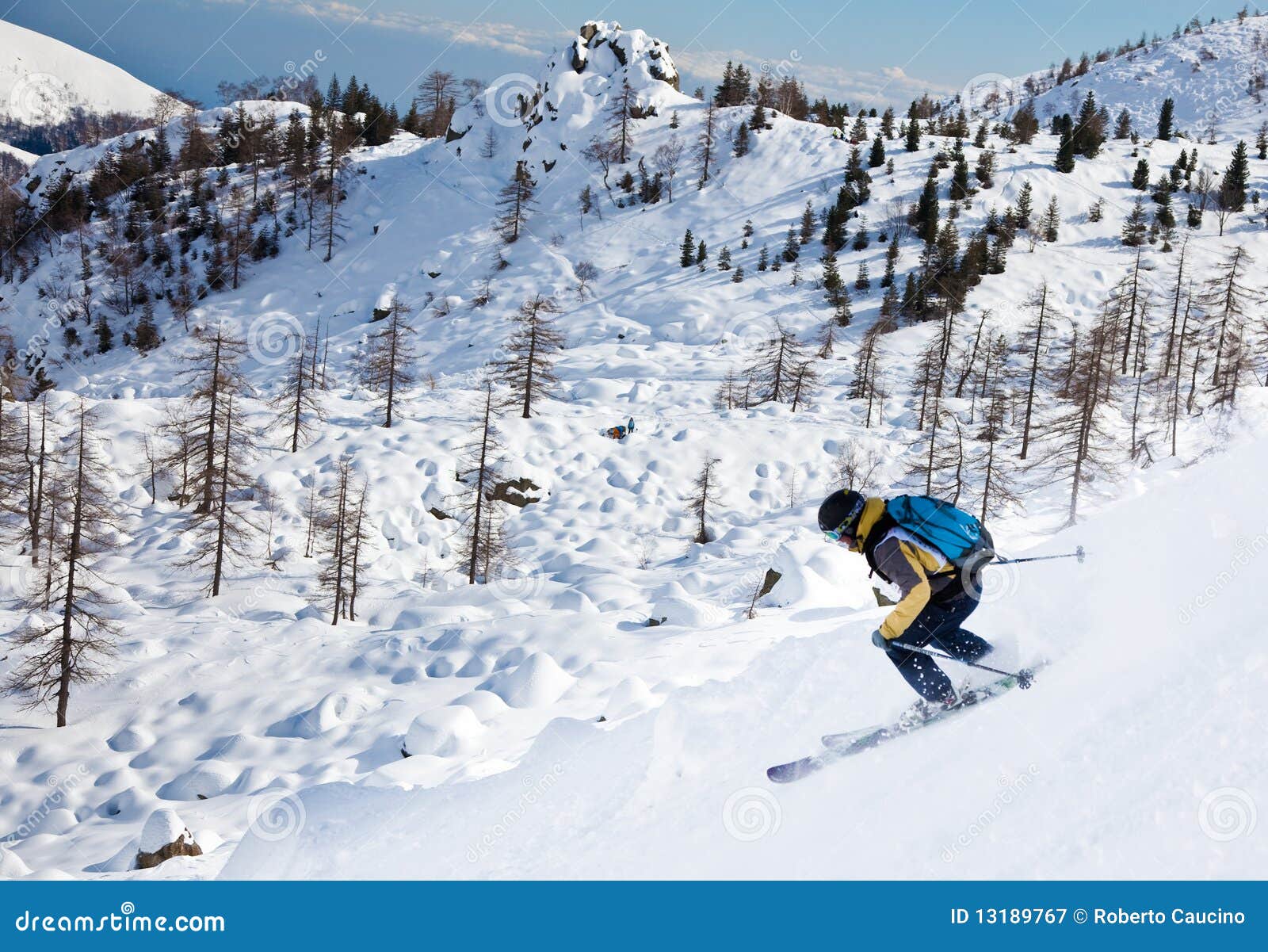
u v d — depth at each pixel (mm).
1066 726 4340
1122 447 41625
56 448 49656
